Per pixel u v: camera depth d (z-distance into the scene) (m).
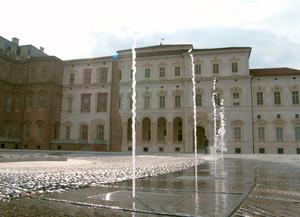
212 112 48.94
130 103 54.12
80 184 5.79
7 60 56.88
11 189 5.05
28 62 58.22
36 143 54.66
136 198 4.11
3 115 56.06
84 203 3.70
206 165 13.83
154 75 53.53
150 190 4.98
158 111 52.00
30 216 3.00
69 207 3.48
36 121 55.22
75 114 57.50
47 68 56.62
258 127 47.47
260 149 46.88
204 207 3.43
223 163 16.02
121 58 56.31
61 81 59.25
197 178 7.25
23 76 58.25
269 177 7.52
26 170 10.18
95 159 21.56
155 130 51.69
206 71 50.47
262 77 48.38
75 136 56.84
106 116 55.22
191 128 49.41
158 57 53.41
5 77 56.31
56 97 57.19
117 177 7.45
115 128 54.38
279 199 4.01
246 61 49.03
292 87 47.06
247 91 48.28
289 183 6.04
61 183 5.96
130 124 56.12
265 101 47.81
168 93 52.09
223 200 3.92
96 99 56.50
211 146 48.00
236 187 5.36
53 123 55.97
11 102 57.97
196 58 51.25
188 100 50.34
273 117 47.12
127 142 53.09
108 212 3.21
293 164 14.81
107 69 56.78
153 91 52.94
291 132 46.22
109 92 55.72
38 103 55.94
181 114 50.81
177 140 54.03
